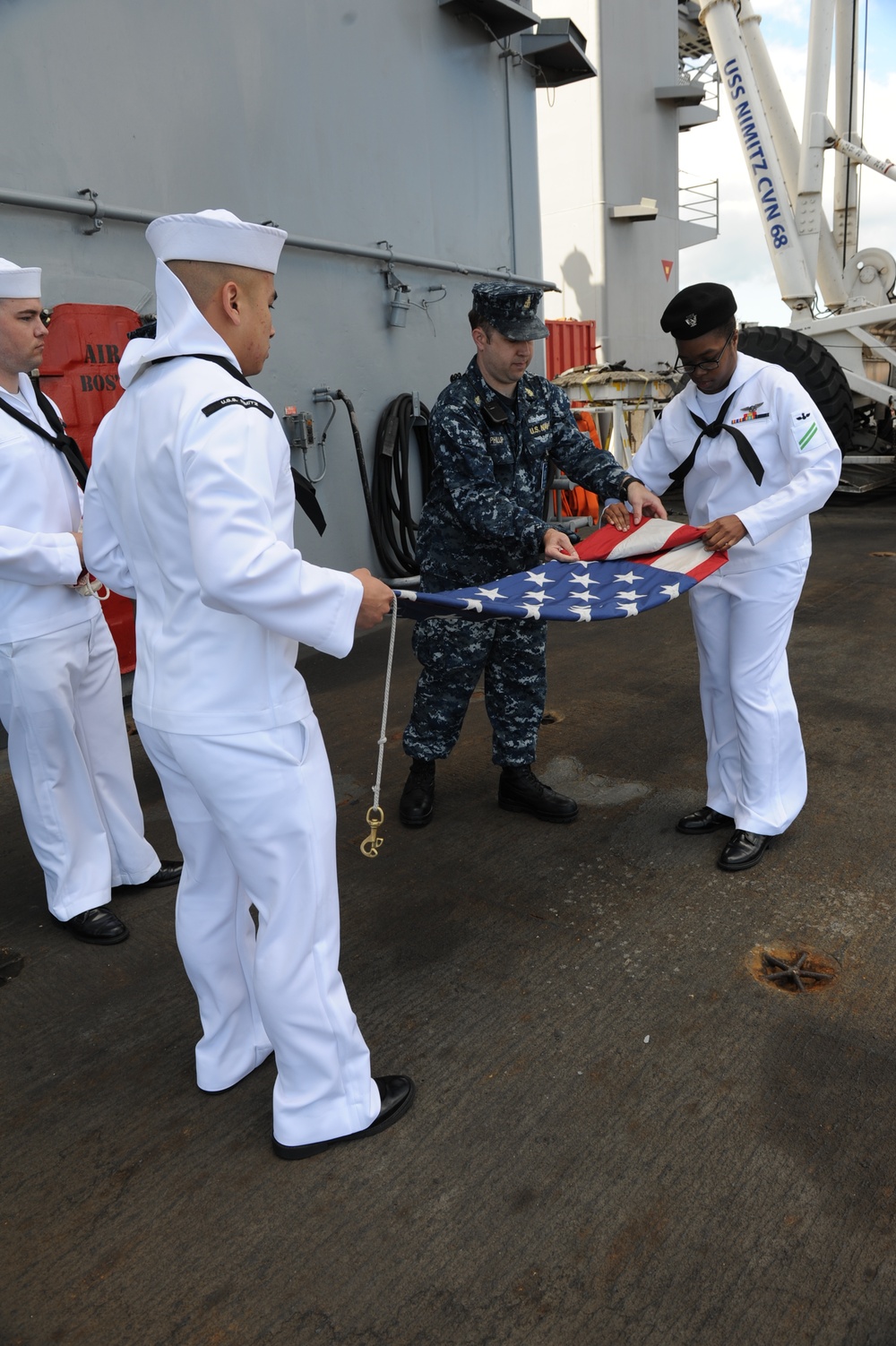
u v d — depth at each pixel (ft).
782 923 7.79
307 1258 4.99
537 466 9.13
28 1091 6.39
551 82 22.70
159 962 7.84
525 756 9.82
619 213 35.06
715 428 8.16
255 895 5.25
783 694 8.51
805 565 8.28
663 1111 5.87
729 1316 4.55
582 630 17.16
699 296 7.63
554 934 7.84
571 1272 4.83
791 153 28.37
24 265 12.59
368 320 18.07
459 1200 5.30
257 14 15.14
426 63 18.65
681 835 9.36
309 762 5.14
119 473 4.92
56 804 8.05
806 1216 5.07
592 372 25.81
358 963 7.56
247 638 4.83
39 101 12.42
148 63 13.66
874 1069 6.11
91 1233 5.23
